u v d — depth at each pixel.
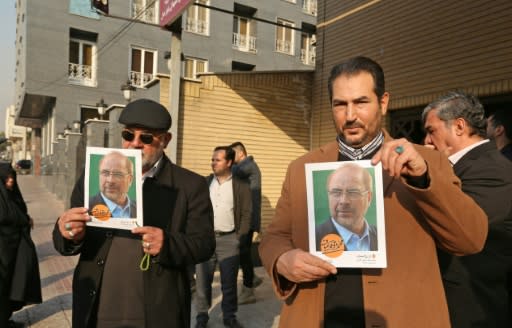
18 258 3.83
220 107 7.04
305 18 25.11
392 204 1.48
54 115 19.94
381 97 1.55
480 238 1.30
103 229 2.04
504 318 1.76
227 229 3.91
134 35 20.86
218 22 22.52
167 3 5.34
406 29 6.10
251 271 4.64
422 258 1.42
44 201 14.09
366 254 1.39
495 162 1.74
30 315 4.24
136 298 1.97
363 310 1.45
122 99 20.83
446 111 1.97
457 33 5.40
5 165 4.03
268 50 23.89
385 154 1.24
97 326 1.93
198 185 2.25
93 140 9.63
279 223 1.74
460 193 1.27
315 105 7.91
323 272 1.41
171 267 2.04
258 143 7.45
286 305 1.64
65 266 6.11
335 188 1.44
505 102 4.95
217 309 4.41
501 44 4.88
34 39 19.05
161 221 2.06
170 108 5.86
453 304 1.74
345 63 1.54
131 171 1.87
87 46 20.38
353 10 7.04
